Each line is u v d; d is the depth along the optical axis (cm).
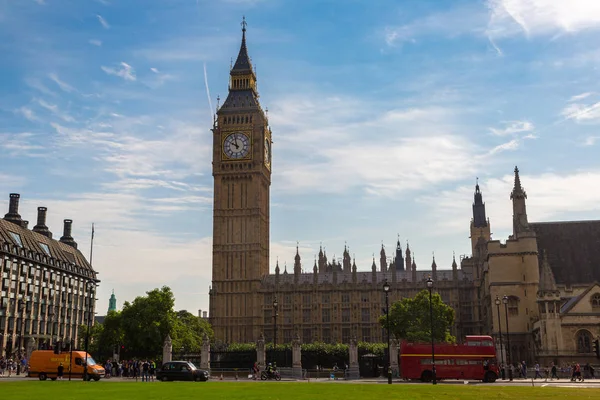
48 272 14125
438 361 7588
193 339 12962
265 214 18900
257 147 18288
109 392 4553
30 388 4978
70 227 17225
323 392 4594
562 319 9894
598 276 11862
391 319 12275
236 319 17475
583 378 8206
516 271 12200
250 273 17675
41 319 13675
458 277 17688
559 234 12550
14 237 13100
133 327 11338
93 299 16562
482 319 16400
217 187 18300
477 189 19338
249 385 5669
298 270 17975
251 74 19138
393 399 4019
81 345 13938
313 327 17288
